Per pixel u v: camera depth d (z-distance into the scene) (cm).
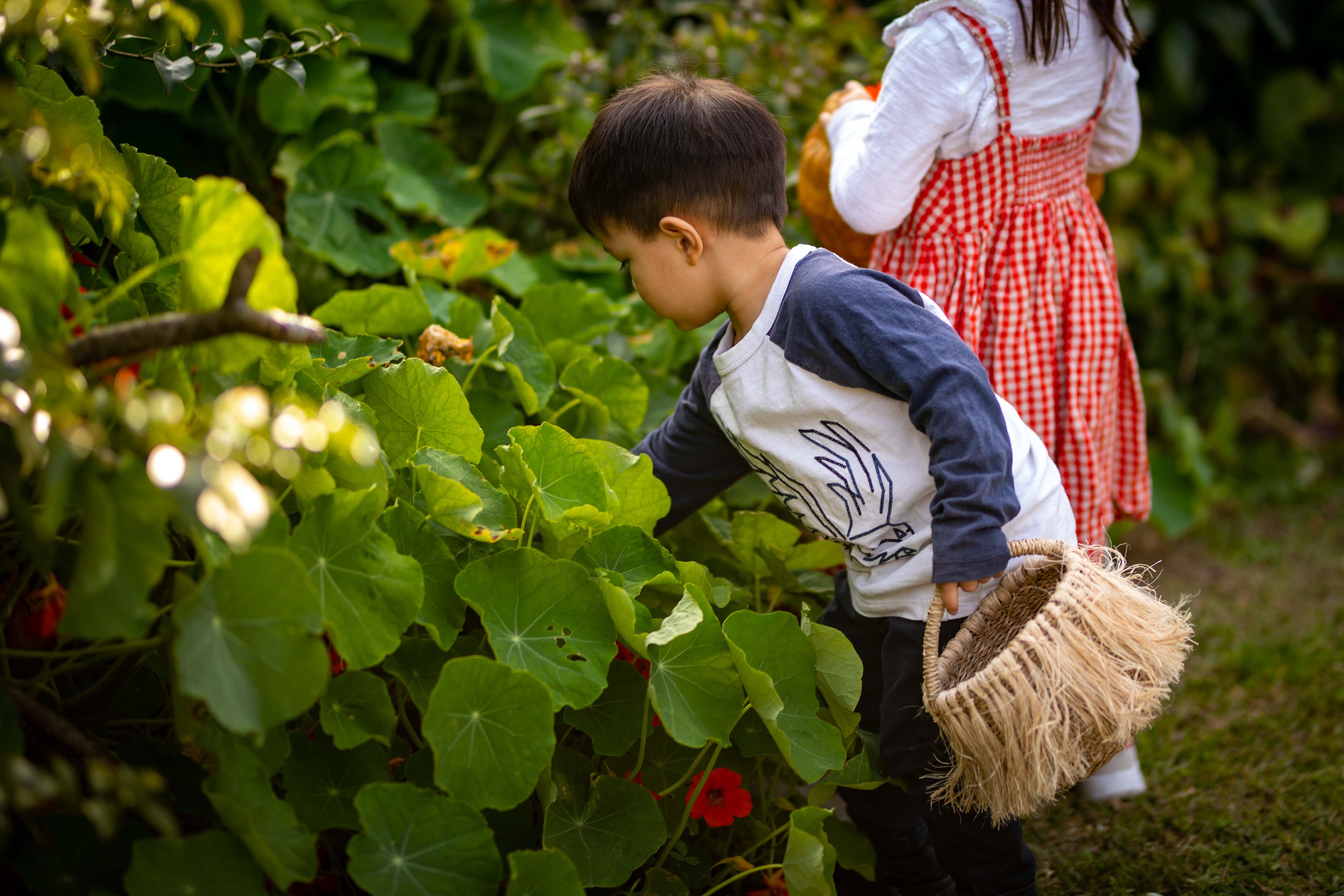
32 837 96
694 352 218
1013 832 133
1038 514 131
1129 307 347
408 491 133
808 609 133
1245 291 364
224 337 95
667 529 157
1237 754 194
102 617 83
